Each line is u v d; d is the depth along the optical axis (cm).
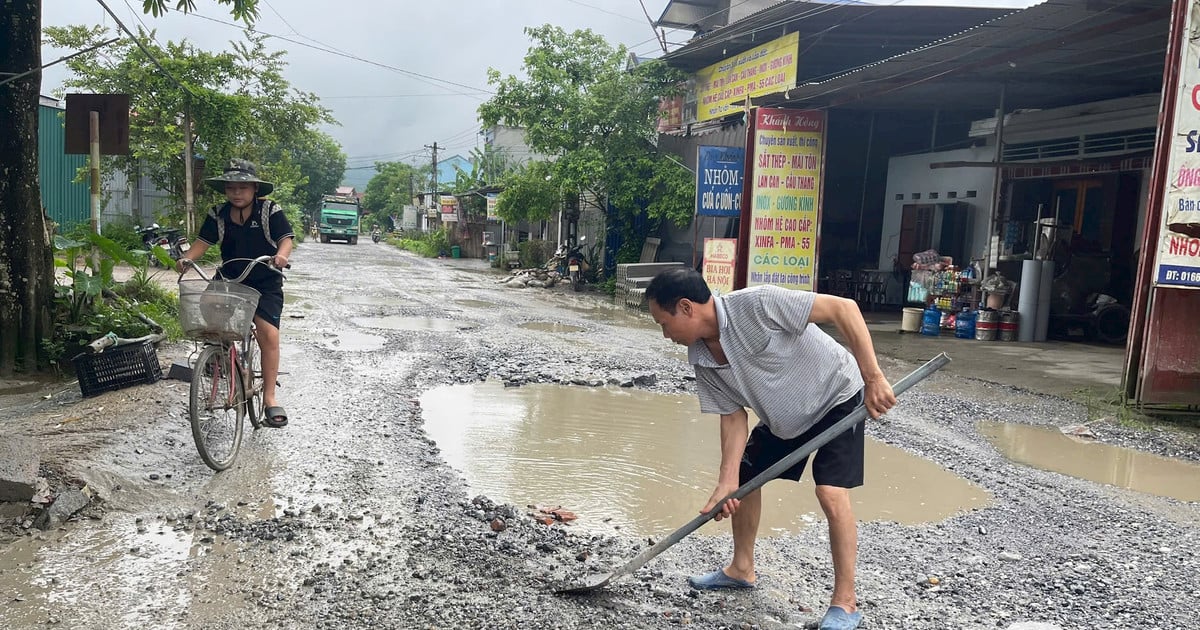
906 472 501
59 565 318
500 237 3303
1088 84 1130
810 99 1215
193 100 1978
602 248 2038
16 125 628
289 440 494
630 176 1720
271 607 289
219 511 379
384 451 484
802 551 365
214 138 2072
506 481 450
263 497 398
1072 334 1175
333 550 340
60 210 2084
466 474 460
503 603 298
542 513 398
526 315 1318
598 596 307
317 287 1652
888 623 297
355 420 550
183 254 466
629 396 694
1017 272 1239
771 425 296
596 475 469
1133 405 684
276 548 340
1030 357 967
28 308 640
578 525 388
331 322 1083
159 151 2034
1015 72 1072
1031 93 1210
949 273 1228
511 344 952
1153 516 433
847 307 274
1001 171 1319
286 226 482
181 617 280
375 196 7681
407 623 280
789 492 448
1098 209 1227
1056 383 797
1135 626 300
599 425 586
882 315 1466
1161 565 362
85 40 1973
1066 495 464
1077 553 374
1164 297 666
